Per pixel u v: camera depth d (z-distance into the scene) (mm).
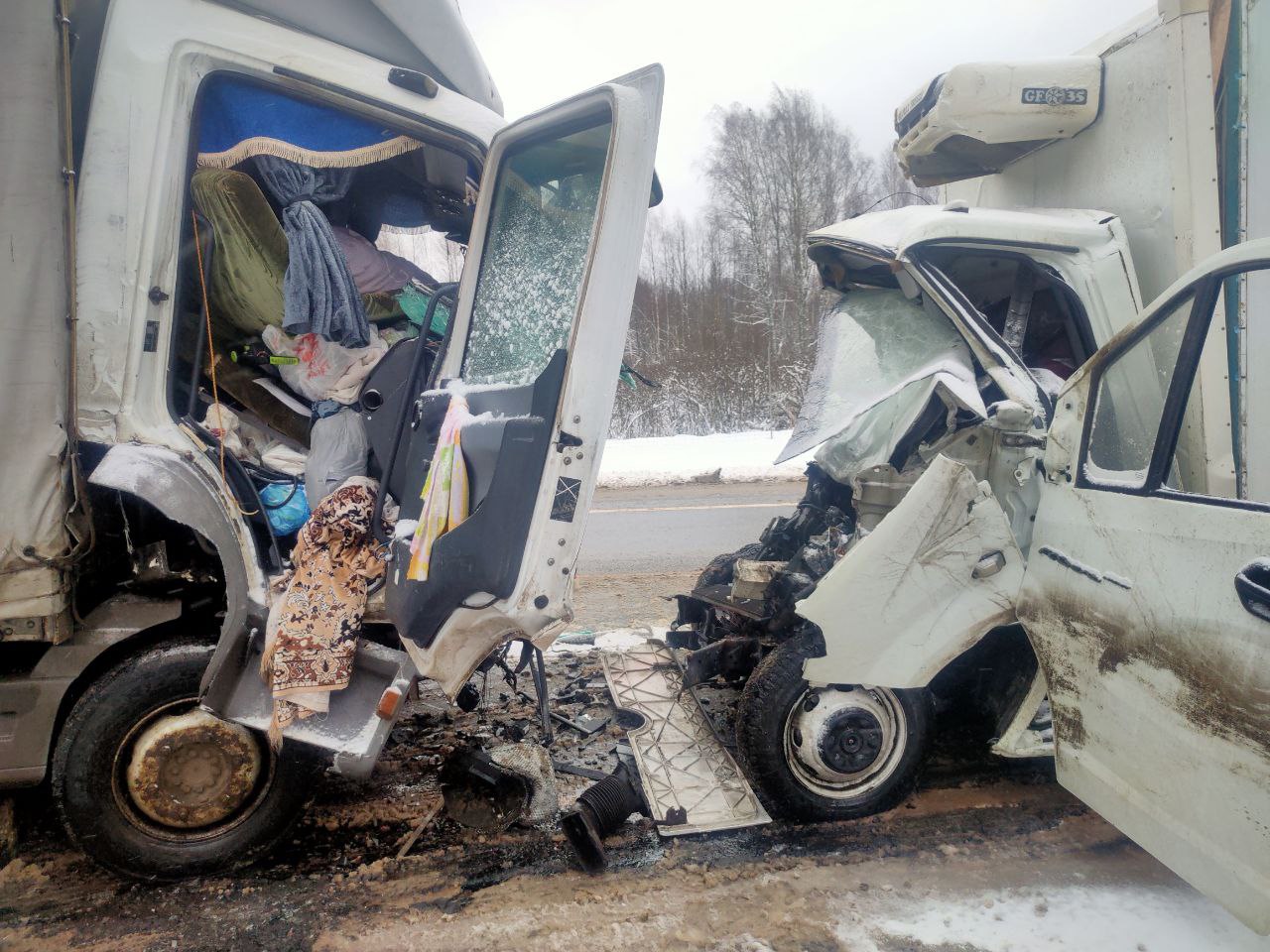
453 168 3779
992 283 3793
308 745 2729
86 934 2484
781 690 2889
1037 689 2844
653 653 4152
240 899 2637
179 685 2602
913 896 2566
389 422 2896
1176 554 2117
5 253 2305
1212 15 3164
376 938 2443
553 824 3021
